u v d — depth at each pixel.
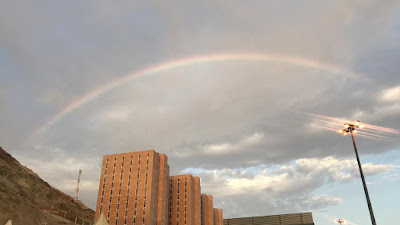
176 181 187.12
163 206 156.38
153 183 152.62
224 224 194.75
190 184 185.50
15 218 78.00
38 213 92.69
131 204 147.75
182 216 177.38
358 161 37.84
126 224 144.12
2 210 76.31
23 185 145.00
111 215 148.12
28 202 101.94
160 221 150.62
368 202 35.19
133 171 155.50
